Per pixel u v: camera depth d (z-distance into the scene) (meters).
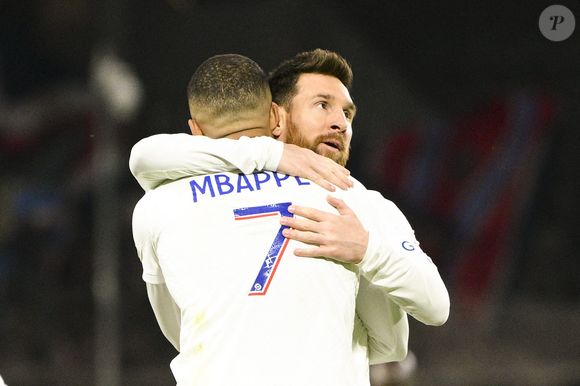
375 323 9.16
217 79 9.04
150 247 8.95
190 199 8.73
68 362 36.81
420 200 39.44
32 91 42.44
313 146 9.85
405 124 40.19
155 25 40.97
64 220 39.66
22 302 38.34
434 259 38.78
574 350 34.78
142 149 8.91
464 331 36.25
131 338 35.88
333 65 10.10
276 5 40.69
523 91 39.81
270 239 8.48
